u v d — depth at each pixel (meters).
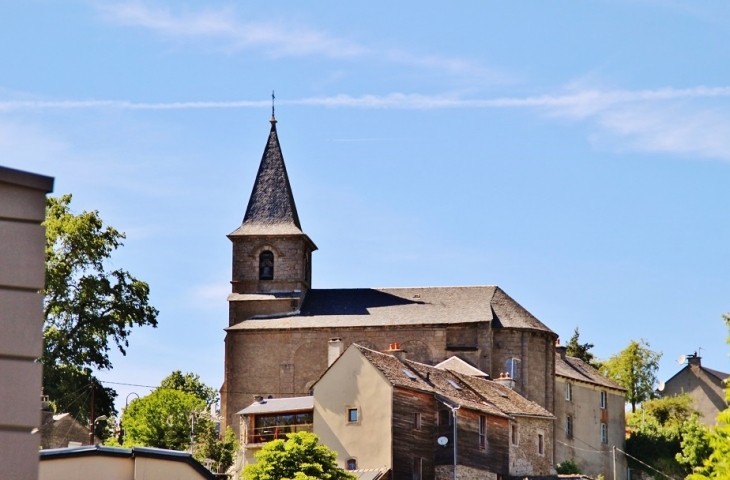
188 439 82.81
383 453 63.75
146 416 84.12
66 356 88.62
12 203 9.51
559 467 88.62
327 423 65.75
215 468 74.00
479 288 97.00
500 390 77.69
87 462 20.75
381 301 96.62
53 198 95.69
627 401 126.44
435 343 92.62
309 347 93.50
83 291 90.06
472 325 92.50
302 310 96.44
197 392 132.12
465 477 65.69
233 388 93.25
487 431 68.56
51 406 79.88
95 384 88.12
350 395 65.56
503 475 69.50
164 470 21.30
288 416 72.88
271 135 103.19
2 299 9.43
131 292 92.69
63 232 90.94
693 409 121.31
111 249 93.19
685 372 129.88
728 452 36.12
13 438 9.30
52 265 89.19
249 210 99.94
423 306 95.25
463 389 71.75
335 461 58.62
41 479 20.23
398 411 64.50
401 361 70.50
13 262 9.48
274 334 93.88
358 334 93.56
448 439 65.69
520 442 72.38
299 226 100.31
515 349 92.19
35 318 9.48
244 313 96.56
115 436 89.31
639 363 126.38
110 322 90.81
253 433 73.44
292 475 56.56
